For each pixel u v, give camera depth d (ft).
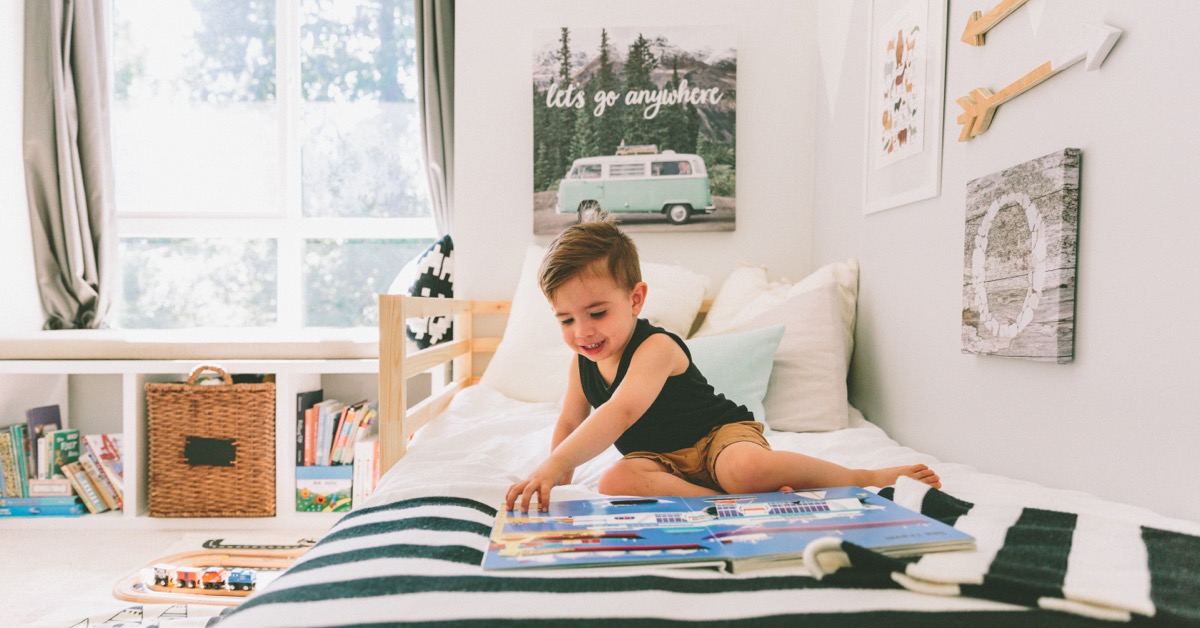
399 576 2.04
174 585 4.70
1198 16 2.52
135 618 4.32
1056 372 3.32
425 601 1.86
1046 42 3.42
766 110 7.34
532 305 6.57
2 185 7.55
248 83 8.64
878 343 5.54
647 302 6.47
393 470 3.84
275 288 8.75
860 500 2.76
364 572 2.09
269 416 6.64
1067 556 2.07
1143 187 2.78
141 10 8.58
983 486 3.17
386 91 8.66
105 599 4.79
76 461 7.04
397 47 8.65
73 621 4.31
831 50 6.79
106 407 8.07
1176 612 1.68
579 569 2.11
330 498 6.73
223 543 5.77
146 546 6.06
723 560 2.11
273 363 6.63
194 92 8.64
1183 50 2.59
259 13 8.59
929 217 4.66
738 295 6.48
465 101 7.44
